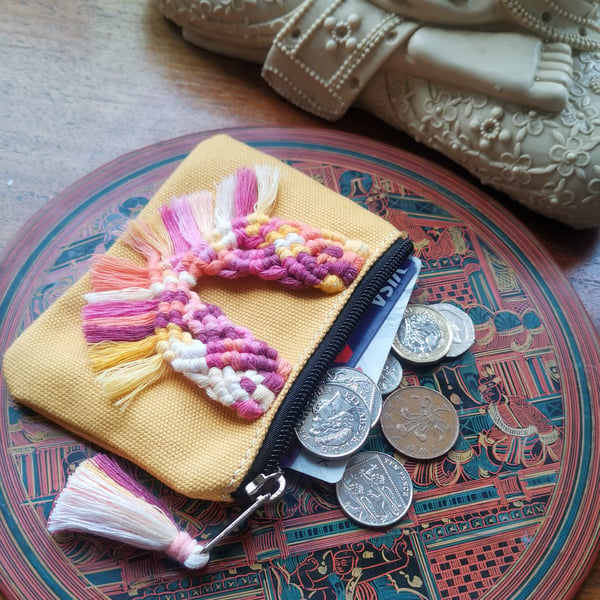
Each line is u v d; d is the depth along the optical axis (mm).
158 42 328
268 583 221
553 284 271
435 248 278
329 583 222
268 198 255
